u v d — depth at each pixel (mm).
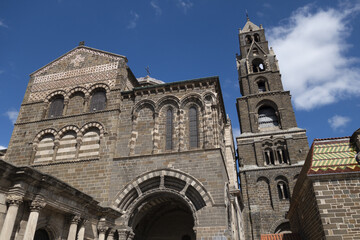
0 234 14922
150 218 33594
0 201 15516
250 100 59688
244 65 65875
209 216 23469
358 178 18656
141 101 30516
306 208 22484
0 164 15430
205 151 26156
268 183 50312
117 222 25094
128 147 28406
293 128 54594
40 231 18688
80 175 27500
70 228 19719
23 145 30359
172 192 25203
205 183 24766
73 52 35656
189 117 29141
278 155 53656
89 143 29234
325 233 17547
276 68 63406
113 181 26656
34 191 17000
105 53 34344
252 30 72125
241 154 54312
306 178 19953
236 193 35375
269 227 46438
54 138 30078
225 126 42281
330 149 20625
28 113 32469
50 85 34031
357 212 17750
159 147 28047
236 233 33500
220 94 32281
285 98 58312
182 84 30203
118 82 31859
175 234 34281
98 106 31500
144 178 26109
